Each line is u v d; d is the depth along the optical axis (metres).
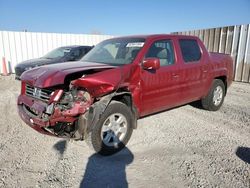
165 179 3.15
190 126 5.16
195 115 5.94
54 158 3.69
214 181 3.10
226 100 7.61
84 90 3.50
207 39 12.61
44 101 3.68
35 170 3.35
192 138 4.51
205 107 6.16
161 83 4.55
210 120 5.57
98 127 3.63
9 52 14.81
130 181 3.12
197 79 5.43
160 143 4.29
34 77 3.81
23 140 4.33
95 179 3.16
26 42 15.09
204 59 5.62
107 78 3.69
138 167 3.46
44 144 4.17
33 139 4.38
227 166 3.48
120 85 3.81
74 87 3.52
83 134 3.53
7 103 6.89
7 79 11.81
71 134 3.60
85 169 3.40
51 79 3.52
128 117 4.00
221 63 6.17
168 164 3.54
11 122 5.29
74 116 3.48
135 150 4.02
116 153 3.92
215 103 6.21
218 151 3.96
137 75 4.11
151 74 4.34
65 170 3.37
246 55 10.73
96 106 3.53
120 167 3.47
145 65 4.13
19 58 15.10
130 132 4.09
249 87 9.83
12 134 4.61
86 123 3.49
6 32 14.55
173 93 4.88
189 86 5.25
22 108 4.10
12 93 8.23
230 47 11.38
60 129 3.56
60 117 3.45
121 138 3.98
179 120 5.54
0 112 6.00
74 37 16.25
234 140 4.42
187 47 5.28
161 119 5.60
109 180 3.14
